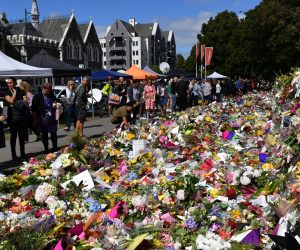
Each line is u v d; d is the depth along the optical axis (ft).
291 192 12.98
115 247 12.60
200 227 15.26
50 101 39.99
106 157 26.99
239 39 188.75
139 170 24.17
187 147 30.14
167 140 33.27
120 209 17.06
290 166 16.90
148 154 27.81
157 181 21.53
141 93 69.31
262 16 141.18
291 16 135.44
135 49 466.70
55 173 22.45
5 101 36.40
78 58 284.61
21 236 12.17
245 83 130.62
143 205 16.92
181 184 18.95
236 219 15.52
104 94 86.94
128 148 31.42
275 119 25.59
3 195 19.69
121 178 23.00
